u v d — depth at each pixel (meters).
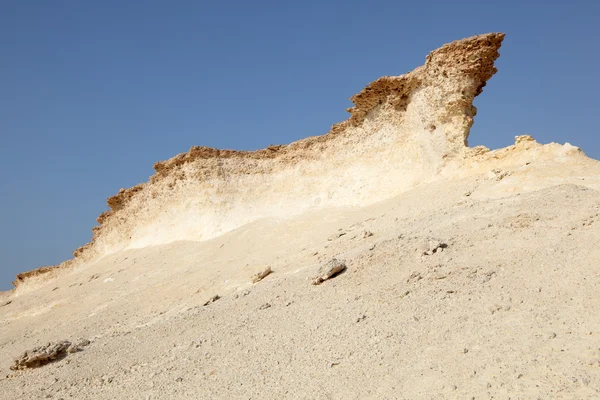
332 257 16.92
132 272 30.20
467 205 18.31
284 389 8.80
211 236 32.38
